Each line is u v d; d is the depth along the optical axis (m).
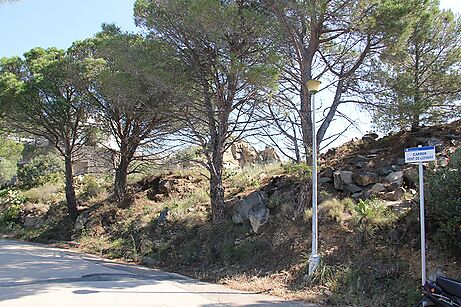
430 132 15.09
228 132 14.88
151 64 14.00
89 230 19.67
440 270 8.23
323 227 11.34
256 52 13.05
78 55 19.95
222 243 13.40
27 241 21.03
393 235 9.68
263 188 15.70
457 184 8.37
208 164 15.55
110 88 14.97
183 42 14.09
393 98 12.80
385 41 12.19
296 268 10.50
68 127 21.41
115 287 9.35
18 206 25.36
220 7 12.02
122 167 21.53
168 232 15.94
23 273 10.86
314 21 12.14
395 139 15.88
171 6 12.98
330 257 10.09
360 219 10.71
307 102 12.66
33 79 19.44
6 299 7.65
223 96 14.45
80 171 29.36
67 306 7.21
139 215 18.86
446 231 8.39
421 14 13.33
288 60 13.04
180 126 18.39
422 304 6.48
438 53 15.59
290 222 12.30
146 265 14.30
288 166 13.03
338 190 13.44
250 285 10.21
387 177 12.80
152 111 15.55
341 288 8.97
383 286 8.59
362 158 15.06
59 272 11.23
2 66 20.89
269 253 11.72
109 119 20.89
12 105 19.41
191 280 11.36
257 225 12.86
